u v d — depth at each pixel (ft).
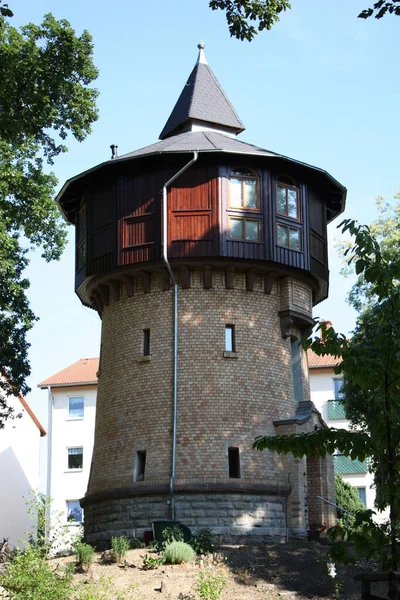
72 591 70.79
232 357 107.24
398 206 143.43
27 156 115.14
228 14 69.62
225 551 92.79
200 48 130.31
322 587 83.30
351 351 46.62
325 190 119.14
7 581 69.31
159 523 96.58
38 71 77.56
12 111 76.79
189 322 107.96
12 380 118.21
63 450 181.16
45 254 116.67
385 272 46.44
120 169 111.24
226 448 104.17
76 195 120.67
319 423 112.78
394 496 44.04
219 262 107.04
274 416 107.86
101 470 109.60
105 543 105.19
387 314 46.06
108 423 110.42
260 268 108.99
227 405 105.70
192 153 106.83
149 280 110.11
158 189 108.88
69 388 184.24
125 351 110.73
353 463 172.24
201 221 107.14
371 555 43.88
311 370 178.50
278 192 111.34
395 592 41.93
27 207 112.68
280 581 84.48
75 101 103.30
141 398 107.76
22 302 116.88
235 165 109.29
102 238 111.75
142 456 106.22
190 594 77.92
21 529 176.55
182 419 105.09
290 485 105.50
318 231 116.67
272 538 102.27
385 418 45.24
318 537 104.47
